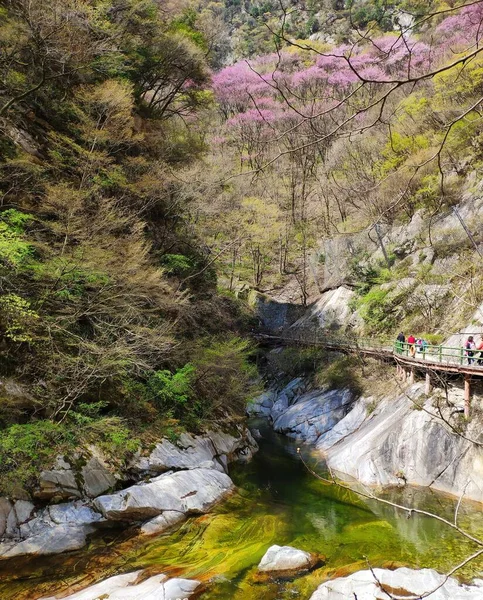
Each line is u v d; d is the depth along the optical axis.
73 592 7.63
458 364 15.02
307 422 21.70
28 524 9.06
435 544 10.04
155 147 19.41
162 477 11.59
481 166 25.58
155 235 18.34
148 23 20.50
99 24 16.47
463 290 21.77
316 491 13.90
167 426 13.71
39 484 9.60
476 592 7.63
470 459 13.53
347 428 19.42
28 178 12.30
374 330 26.97
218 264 26.11
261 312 38.19
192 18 27.00
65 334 11.59
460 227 24.77
